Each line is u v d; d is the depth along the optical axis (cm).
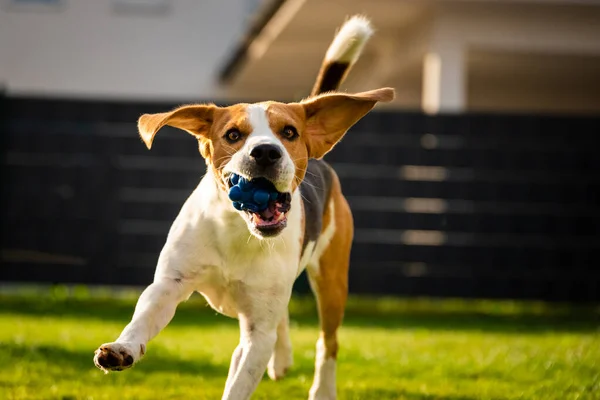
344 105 561
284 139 532
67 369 759
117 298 1422
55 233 1384
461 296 1388
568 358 867
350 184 1388
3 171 1380
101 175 1386
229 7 2156
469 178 1392
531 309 1444
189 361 820
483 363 845
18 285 1553
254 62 1839
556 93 1978
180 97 2134
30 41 2127
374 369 810
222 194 530
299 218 565
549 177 1393
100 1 2134
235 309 556
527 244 1392
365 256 1388
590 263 1391
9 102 1377
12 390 668
